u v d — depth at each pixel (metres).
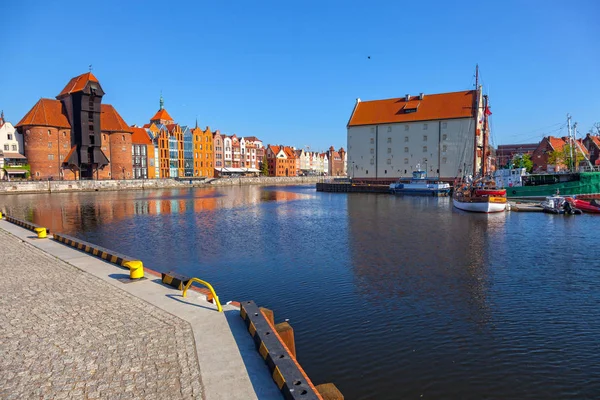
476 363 10.55
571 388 9.41
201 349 7.45
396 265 21.25
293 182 169.75
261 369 6.70
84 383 6.25
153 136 123.69
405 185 88.00
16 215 46.78
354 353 11.11
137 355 7.23
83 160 98.56
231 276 19.25
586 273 19.58
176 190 105.25
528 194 61.03
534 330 12.67
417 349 11.35
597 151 98.94
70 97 98.94
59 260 15.85
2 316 9.42
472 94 95.56
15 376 6.50
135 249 26.25
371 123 105.06
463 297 15.89
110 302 10.38
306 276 19.11
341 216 45.75
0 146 92.12
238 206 59.56
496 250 25.34
